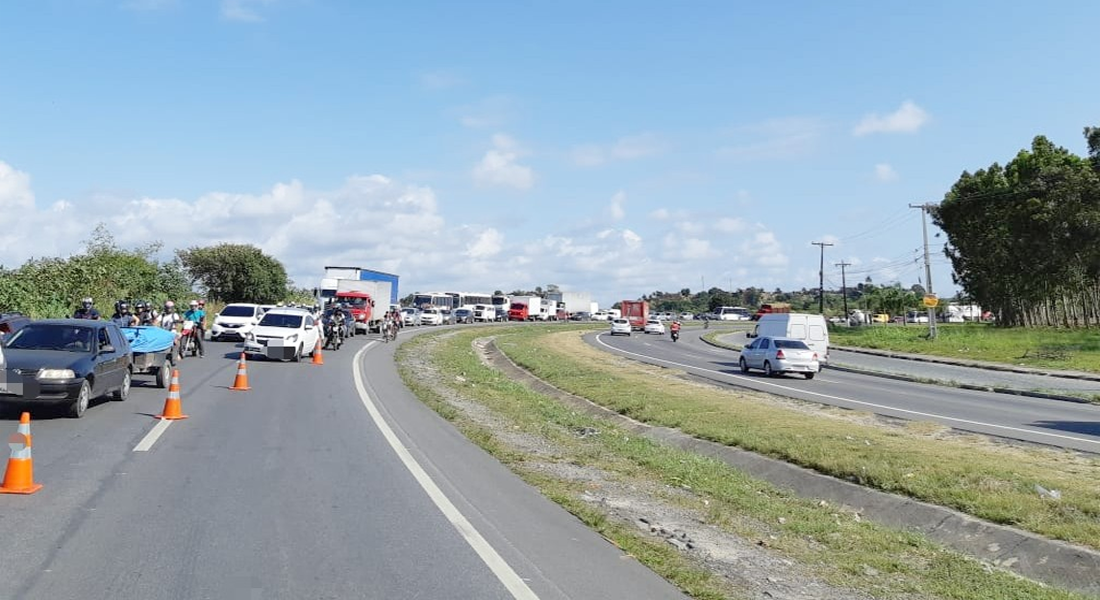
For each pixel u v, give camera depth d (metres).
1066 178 66.50
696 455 15.02
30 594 5.91
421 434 14.25
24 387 13.84
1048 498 10.84
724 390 27.17
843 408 22.36
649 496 10.71
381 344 43.47
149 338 19.20
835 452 14.31
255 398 18.39
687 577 6.90
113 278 43.69
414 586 6.33
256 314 38.41
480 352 48.84
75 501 8.62
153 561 6.72
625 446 15.04
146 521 7.92
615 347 58.03
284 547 7.23
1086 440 16.84
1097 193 64.88
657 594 6.45
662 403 22.28
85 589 6.04
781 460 14.51
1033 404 25.69
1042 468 12.94
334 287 57.56
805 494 12.88
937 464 13.03
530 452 13.35
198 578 6.34
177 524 7.85
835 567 7.99
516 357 41.50
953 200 77.31
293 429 14.12
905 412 22.17
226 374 23.62
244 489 9.41
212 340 38.50
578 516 8.95
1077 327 74.56
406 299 119.00
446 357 37.34
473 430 15.03
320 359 29.22
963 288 82.81
